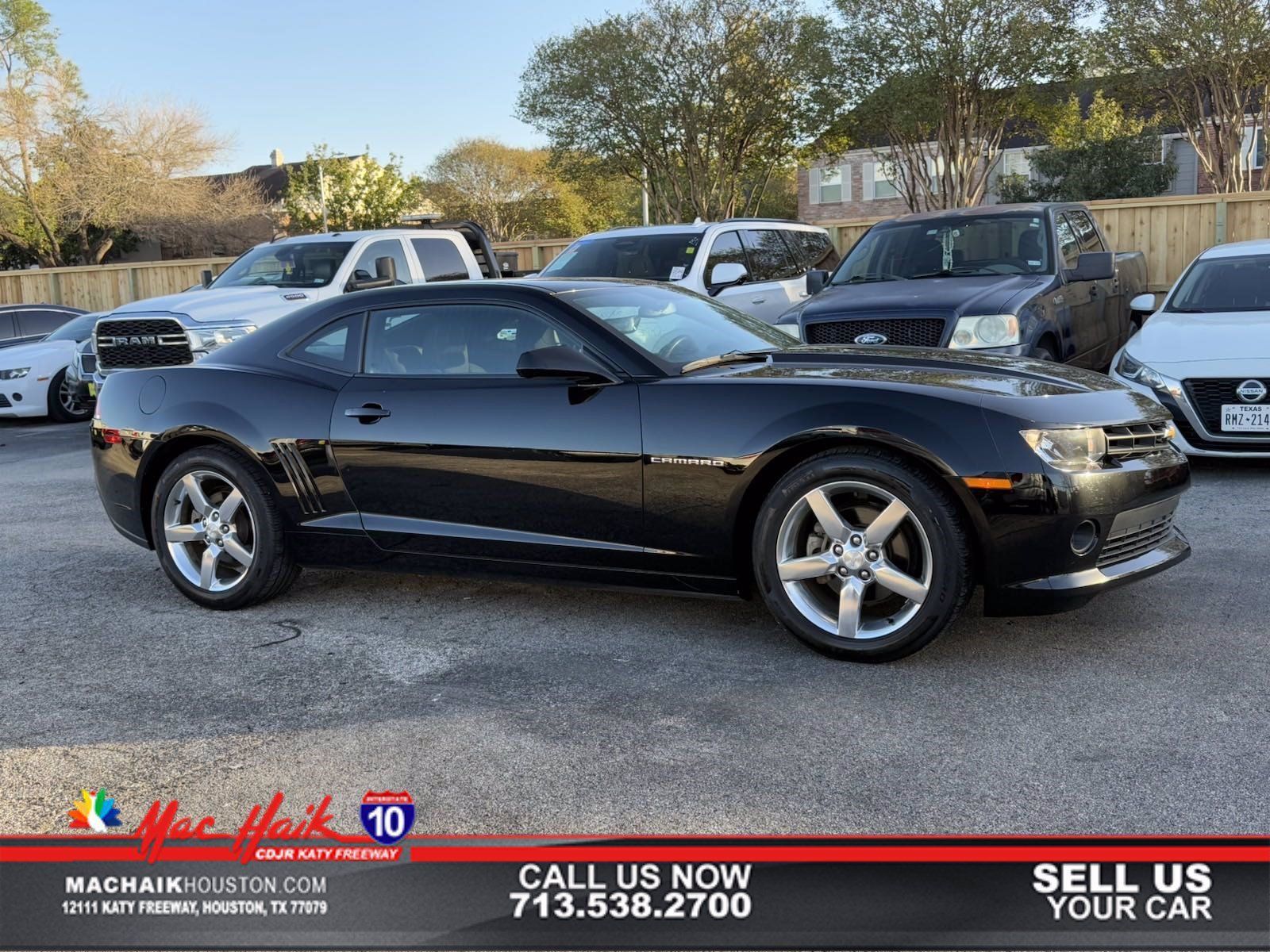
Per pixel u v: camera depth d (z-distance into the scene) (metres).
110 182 37.62
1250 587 4.53
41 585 5.34
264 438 4.60
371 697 3.71
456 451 4.28
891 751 3.13
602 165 23.11
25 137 36.38
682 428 3.94
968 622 4.23
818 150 22.77
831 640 3.81
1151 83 20.64
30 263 40.97
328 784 3.07
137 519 5.01
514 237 55.47
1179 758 3.02
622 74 21.25
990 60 19.98
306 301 10.39
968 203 21.75
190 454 4.78
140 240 41.72
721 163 22.12
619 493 4.04
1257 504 6.04
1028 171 32.88
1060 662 3.77
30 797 3.05
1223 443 6.57
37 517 7.14
